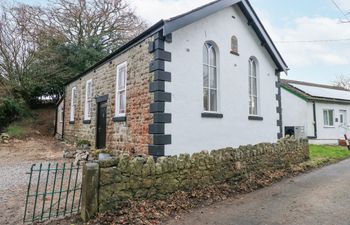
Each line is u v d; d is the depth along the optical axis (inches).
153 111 274.5
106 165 169.9
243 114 380.5
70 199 199.2
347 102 802.2
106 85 410.6
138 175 186.7
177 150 281.9
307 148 425.1
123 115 350.0
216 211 189.5
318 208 196.5
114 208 171.3
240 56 387.2
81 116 519.5
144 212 174.6
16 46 740.7
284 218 175.9
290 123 714.2
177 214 181.6
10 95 723.4
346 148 597.3
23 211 173.5
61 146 544.7
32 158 396.8
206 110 334.6
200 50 323.6
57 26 881.5
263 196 230.7
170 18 268.7
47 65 788.0
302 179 301.7
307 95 681.6
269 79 445.4
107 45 956.6
